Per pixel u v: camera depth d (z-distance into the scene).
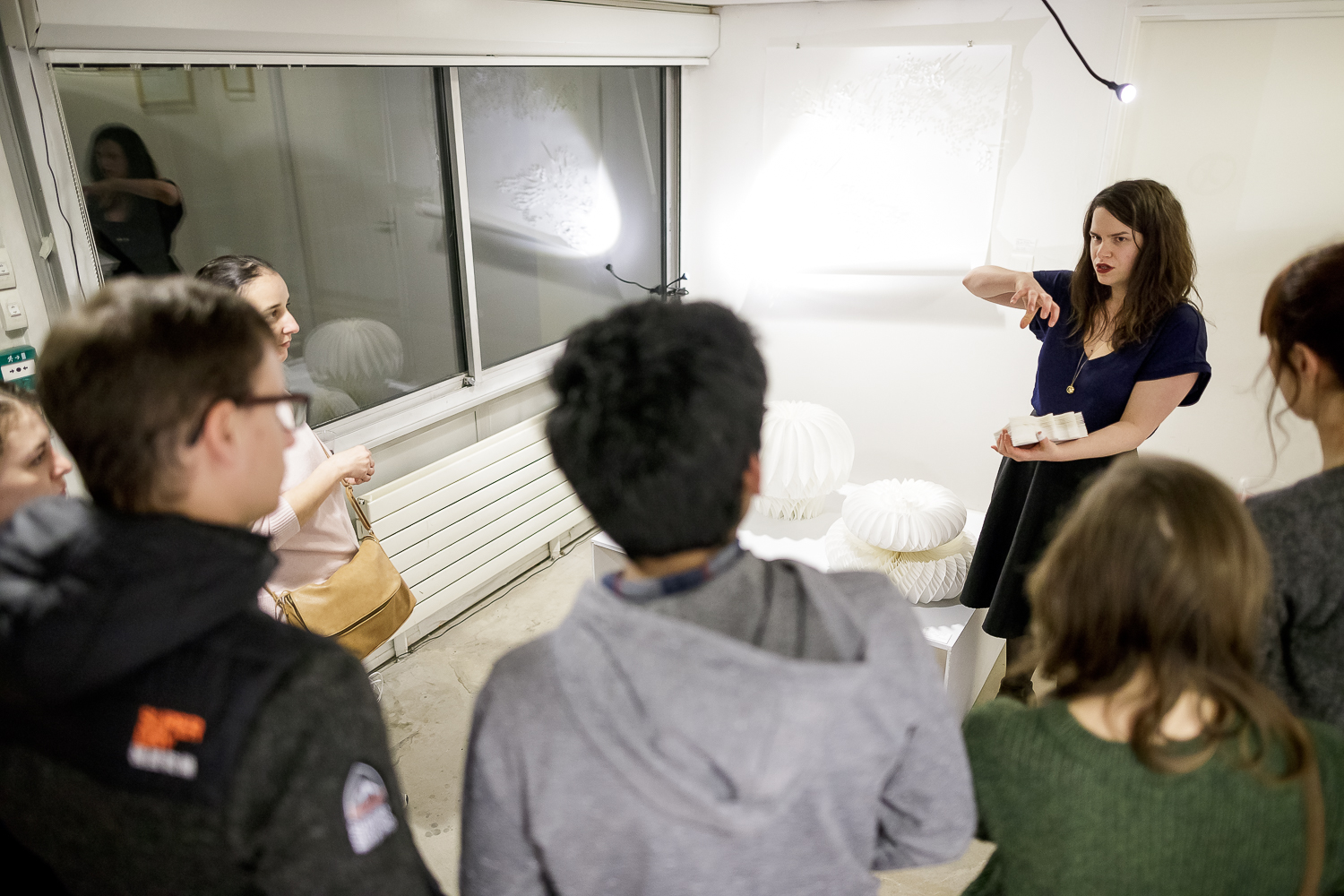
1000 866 0.90
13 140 1.76
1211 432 2.92
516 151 2.88
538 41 2.62
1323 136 2.53
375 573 1.86
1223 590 0.75
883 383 3.38
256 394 0.74
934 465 3.40
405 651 2.80
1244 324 2.78
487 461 2.83
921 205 3.08
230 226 2.18
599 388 0.65
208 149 2.08
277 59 2.10
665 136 3.44
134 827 0.66
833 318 3.38
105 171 1.91
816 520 2.60
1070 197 2.87
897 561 2.19
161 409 0.68
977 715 0.88
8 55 1.69
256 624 0.71
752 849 0.68
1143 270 1.92
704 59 3.28
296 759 0.66
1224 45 2.55
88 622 0.63
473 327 2.88
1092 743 0.79
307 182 2.32
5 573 0.66
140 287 0.72
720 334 0.68
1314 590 0.97
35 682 0.63
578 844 0.68
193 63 1.95
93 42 1.76
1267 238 2.69
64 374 0.68
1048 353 2.18
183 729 0.64
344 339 2.53
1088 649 0.81
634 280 3.55
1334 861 0.77
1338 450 1.00
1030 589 0.89
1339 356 0.94
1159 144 2.72
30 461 1.11
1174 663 0.76
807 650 0.67
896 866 0.87
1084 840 0.79
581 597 0.69
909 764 0.76
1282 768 0.74
